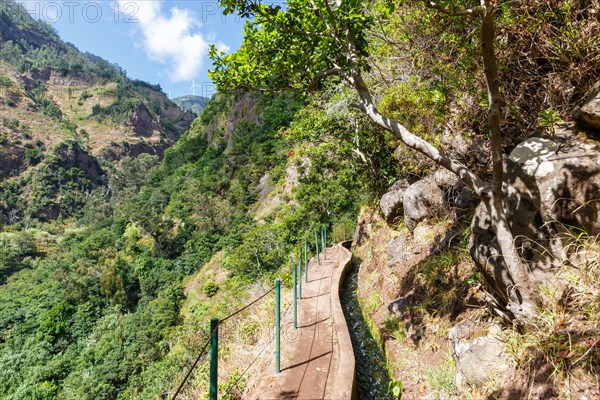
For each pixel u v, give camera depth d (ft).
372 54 22.30
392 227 26.27
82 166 411.54
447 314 13.03
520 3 11.36
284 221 81.10
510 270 8.82
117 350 96.22
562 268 8.39
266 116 208.03
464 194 16.34
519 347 8.66
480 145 15.01
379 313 17.97
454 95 14.92
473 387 9.12
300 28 13.04
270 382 12.64
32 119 439.22
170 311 106.01
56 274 152.15
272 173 162.91
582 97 10.34
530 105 12.26
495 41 12.04
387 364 14.11
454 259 14.78
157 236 162.91
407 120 20.89
